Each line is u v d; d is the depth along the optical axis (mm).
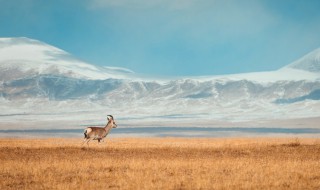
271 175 44719
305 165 50844
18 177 45250
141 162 53031
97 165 51188
